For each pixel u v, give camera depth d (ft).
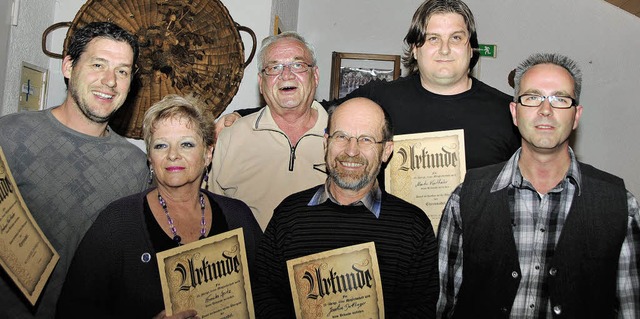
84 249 4.65
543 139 4.72
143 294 4.60
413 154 5.66
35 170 5.12
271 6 9.23
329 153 4.94
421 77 6.17
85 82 5.25
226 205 5.26
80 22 8.56
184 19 8.84
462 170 5.55
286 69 6.26
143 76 8.75
